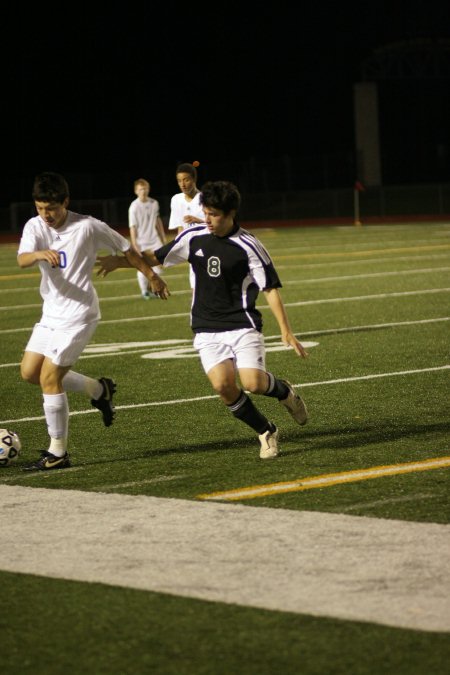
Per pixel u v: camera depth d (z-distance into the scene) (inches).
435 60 5959.6
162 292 711.7
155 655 399.2
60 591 468.1
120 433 814.5
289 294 1841.8
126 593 461.1
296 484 636.7
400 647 395.2
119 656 400.2
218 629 418.6
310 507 582.9
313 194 5359.3
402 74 5930.1
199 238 689.0
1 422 875.4
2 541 539.2
